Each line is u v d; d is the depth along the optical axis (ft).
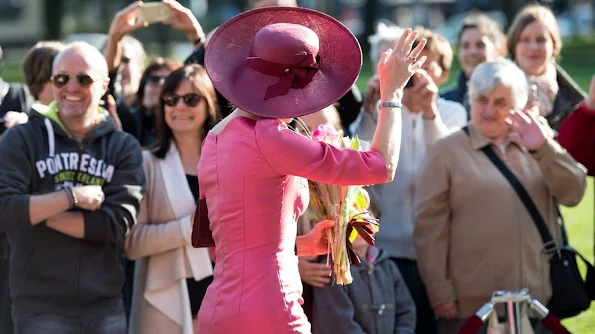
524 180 62.39
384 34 75.51
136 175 57.98
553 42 81.87
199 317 44.55
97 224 55.52
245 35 43.70
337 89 42.96
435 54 74.64
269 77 42.75
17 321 56.54
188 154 62.49
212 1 546.67
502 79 61.87
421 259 63.72
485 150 62.95
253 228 42.98
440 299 63.00
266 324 42.65
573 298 61.87
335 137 46.19
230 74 42.98
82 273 56.24
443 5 596.70
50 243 56.08
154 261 60.13
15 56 418.92
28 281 56.18
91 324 56.44
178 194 60.59
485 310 56.75
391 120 43.19
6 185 54.95
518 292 57.26
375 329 59.98
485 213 61.87
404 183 68.13
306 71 42.55
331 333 58.80
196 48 70.64
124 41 80.74
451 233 63.26
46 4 377.30
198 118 61.46
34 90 67.41
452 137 63.62
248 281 42.91
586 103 70.23
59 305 55.98
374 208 63.31
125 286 67.36
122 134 58.95
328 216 46.73
